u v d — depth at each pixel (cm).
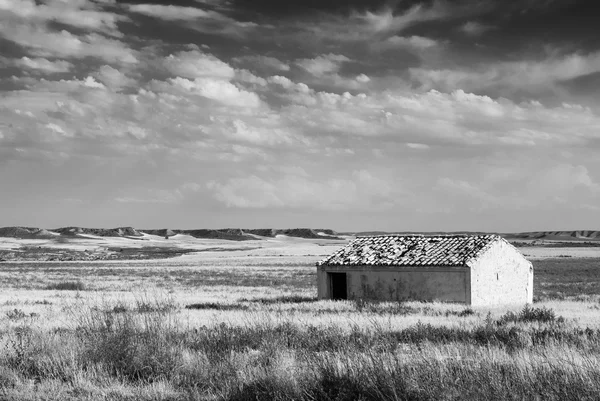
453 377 1080
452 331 2041
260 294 4919
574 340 1792
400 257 4025
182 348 1494
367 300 3950
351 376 1100
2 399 1130
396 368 1103
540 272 9125
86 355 1391
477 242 4006
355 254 4262
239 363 1349
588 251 18875
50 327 2084
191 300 4059
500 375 1073
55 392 1176
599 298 4650
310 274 8781
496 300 3894
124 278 7812
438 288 3806
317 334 1844
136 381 1287
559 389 991
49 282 6919
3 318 2514
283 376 1150
